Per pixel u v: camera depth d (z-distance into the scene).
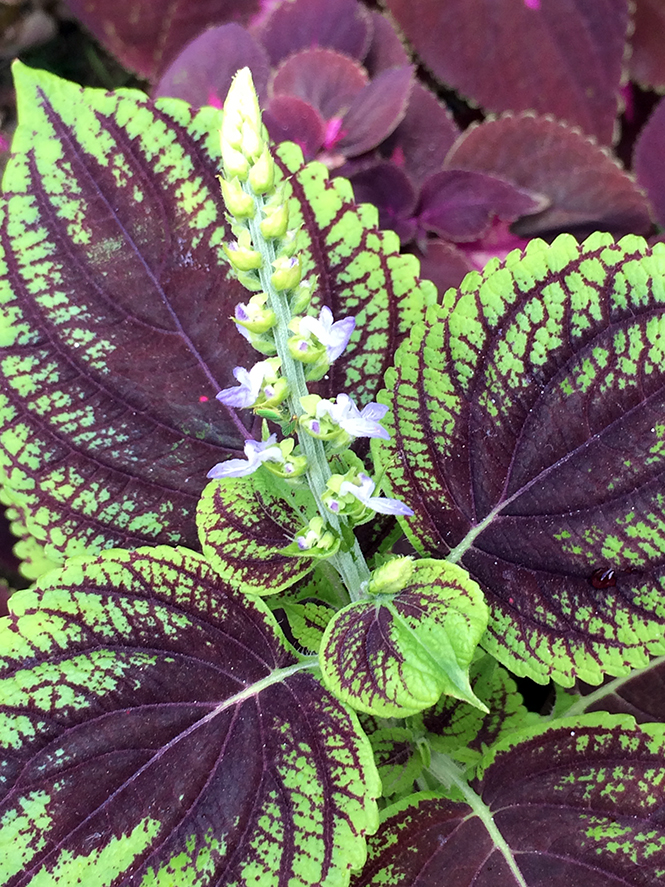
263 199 0.17
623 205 0.34
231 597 0.23
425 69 0.37
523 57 0.36
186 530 0.24
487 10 0.36
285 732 0.22
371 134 0.34
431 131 0.36
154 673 0.22
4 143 0.39
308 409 0.18
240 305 0.17
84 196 0.23
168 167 0.23
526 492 0.23
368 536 0.26
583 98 0.36
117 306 0.24
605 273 0.21
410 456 0.23
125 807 0.21
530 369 0.22
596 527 0.22
